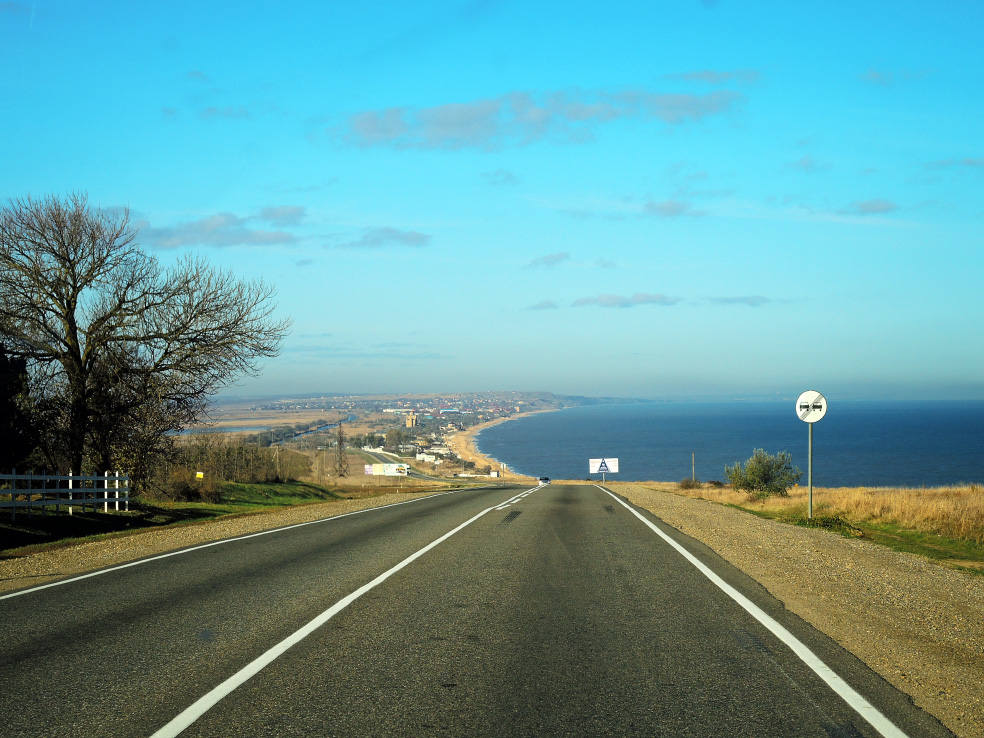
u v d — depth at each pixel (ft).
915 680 17.69
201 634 22.52
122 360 86.43
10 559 43.52
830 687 17.04
